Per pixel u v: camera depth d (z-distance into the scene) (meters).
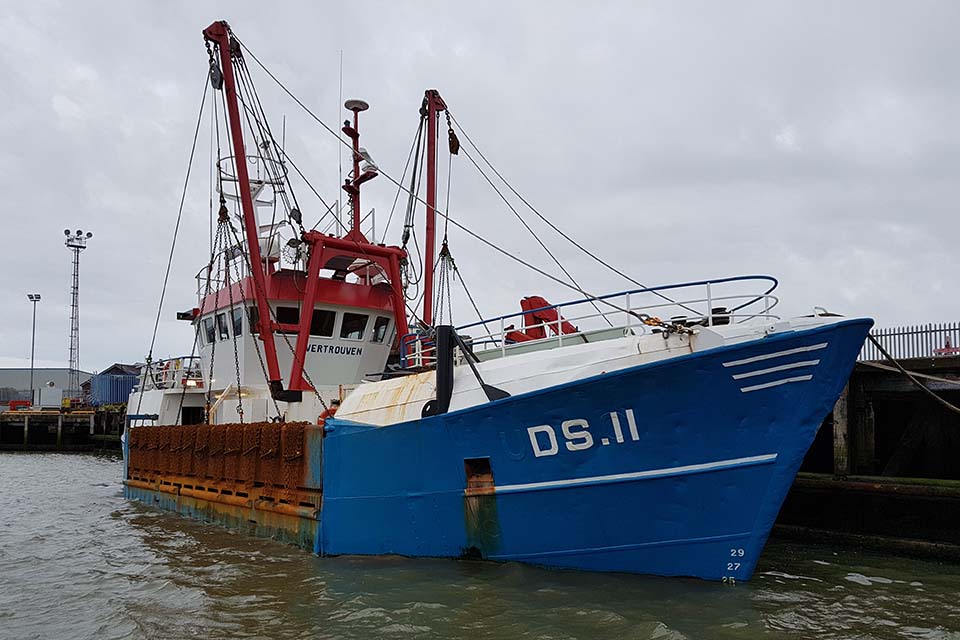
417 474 10.52
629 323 10.02
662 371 8.51
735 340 8.95
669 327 9.16
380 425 11.33
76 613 8.89
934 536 12.09
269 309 14.78
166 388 21.03
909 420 15.38
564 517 9.33
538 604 8.28
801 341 8.21
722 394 8.42
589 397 8.90
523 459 9.52
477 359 11.08
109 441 49.41
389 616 8.12
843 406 13.66
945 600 8.98
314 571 10.45
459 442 10.05
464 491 10.04
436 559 10.30
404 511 10.63
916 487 12.23
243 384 16.67
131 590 9.86
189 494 16.50
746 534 8.58
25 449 51.81
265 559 11.50
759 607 8.09
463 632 7.55
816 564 11.23
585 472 9.12
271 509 13.09
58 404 65.94
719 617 7.77
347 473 11.41
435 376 11.03
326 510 11.63
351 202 17.48
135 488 20.05
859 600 8.91
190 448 16.83
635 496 8.94
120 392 58.69
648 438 8.76
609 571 9.31
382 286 17.19
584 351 9.81
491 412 9.67
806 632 7.54
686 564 8.94
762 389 8.33
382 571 9.97
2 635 8.09
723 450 8.55
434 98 17.59
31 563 11.98
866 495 12.97
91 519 16.95
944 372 13.31
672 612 7.91
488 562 9.95
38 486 26.19
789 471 8.41
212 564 11.25
